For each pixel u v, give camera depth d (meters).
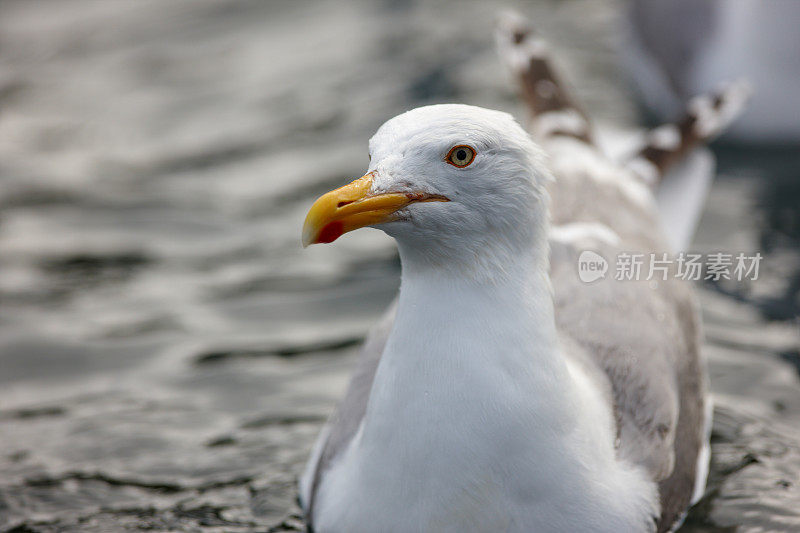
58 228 13.77
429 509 6.78
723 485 8.61
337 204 6.48
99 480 8.95
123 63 18.72
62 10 21.41
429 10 19.98
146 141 16.05
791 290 11.87
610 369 7.95
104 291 12.38
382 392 6.86
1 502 8.61
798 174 14.38
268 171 14.95
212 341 11.33
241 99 17.11
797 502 8.32
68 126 16.56
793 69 14.38
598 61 17.69
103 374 10.80
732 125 15.04
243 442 9.50
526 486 6.73
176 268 12.86
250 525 8.21
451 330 6.64
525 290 6.72
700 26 15.07
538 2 20.19
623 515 7.07
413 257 6.75
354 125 15.93
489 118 6.66
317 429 9.69
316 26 19.73
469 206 6.55
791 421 9.67
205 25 20.22
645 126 15.62
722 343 10.98
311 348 11.13
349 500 7.22
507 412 6.60
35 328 11.59
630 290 8.77
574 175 10.36
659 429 7.86
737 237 12.83
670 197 12.25
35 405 10.26
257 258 13.02
